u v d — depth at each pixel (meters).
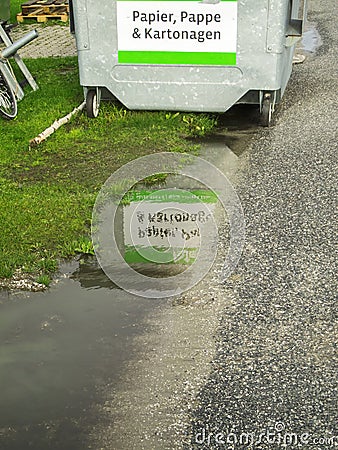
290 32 6.03
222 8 5.84
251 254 4.52
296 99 6.79
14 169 5.48
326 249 4.56
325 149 5.75
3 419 3.51
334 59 8.03
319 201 5.02
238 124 6.27
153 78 6.10
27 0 11.18
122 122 6.19
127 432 3.40
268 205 4.99
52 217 4.83
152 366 3.84
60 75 7.51
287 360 3.85
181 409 3.55
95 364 3.85
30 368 3.84
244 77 5.98
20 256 4.50
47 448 3.32
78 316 4.12
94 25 6.02
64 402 3.62
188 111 6.21
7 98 6.52
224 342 3.95
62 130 6.09
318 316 4.09
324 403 3.57
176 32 5.94
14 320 4.11
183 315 4.11
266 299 4.20
